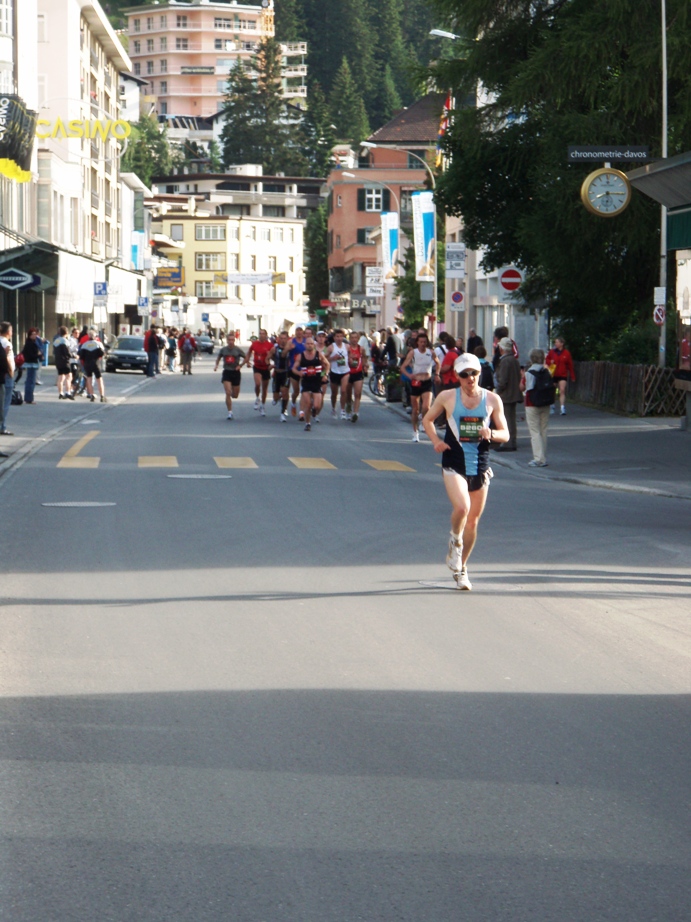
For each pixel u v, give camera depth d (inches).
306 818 308.0
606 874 275.6
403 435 1644.9
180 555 701.9
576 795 326.6
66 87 4468.5
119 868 276.5
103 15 4857.3
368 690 430.6
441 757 357.4
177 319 7436.0
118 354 3587.6
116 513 864.3
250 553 711.1
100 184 5108.3
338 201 6594.5
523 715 401.4
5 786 329.1
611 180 1745.8
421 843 292.5
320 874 274.2
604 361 2038.6
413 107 6461.6
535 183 2036.2
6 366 1443.2
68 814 309.1
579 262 1931.6
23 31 3489.2
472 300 3929.6
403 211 6363.2
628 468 1245.1
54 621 536.7
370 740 373.1
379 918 253.0
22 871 274.4
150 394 2546.8
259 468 1173.7
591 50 1781.5
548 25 1959.9
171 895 262.7
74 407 2057.1
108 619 541.6
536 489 1093.1
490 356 3031.5
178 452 1325.0
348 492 1002.1
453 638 512.7
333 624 536.1
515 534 804.6
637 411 1809.8
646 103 1806.1
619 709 410.0
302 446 1424.7
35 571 650.2
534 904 260.2
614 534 810.8
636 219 1836.9
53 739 370.9
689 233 1534.2
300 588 613.6
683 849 290.7
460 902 260.7
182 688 430.6
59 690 426.9
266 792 326.6
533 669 462.6
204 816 308.7
